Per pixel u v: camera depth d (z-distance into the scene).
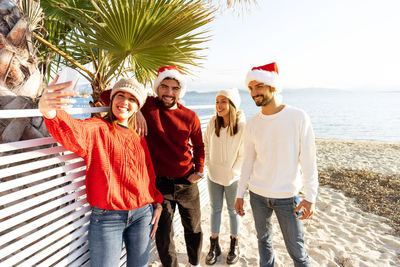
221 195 2.22
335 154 8.39
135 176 1.23
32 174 0.99
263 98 1.53
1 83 1.01
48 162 1.04
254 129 1.65
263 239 1.69
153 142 1.64
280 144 1.51
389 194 4.16
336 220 3.25
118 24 1.91
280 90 1.60
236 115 2.00
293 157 1.50
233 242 2.25
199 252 1.86
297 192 1.53
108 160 1.14
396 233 2.84
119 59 2.23
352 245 2.60
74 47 2.57
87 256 1.32
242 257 2.35
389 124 29.33
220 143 2.08
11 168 0.89
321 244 2.60
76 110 1.07
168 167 1.66
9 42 1.06
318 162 7.05
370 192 4.26
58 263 1.14
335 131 23.89
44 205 1.03
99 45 2.09
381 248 2.55
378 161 7.11
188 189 1.75
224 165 2.08
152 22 1.90
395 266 2.24
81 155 1.06
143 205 1.28
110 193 1.14
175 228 2.68
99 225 1.16
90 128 1.08
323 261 2.32
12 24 1.10
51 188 1.15
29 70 1.12
